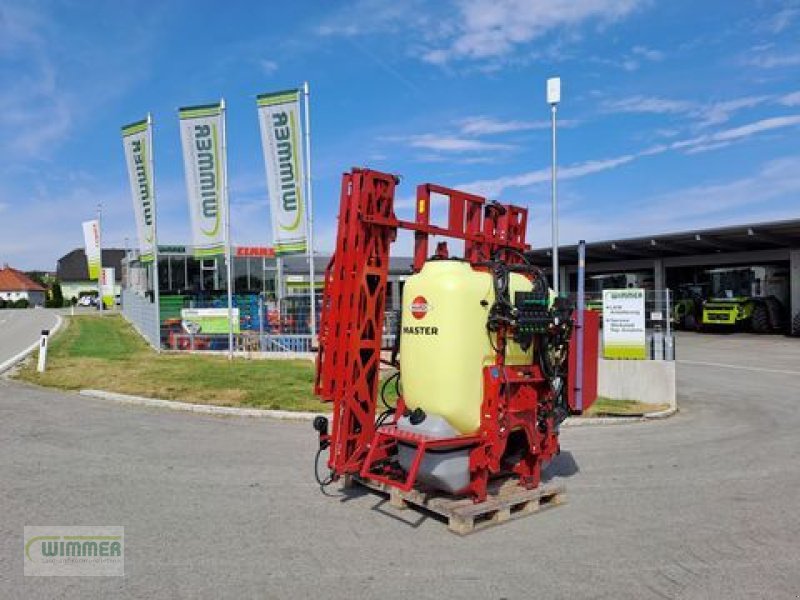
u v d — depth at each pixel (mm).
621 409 11289
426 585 4055
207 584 4020
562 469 7094
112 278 56500
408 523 5172
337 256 5578
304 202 16719
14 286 93812
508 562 4441
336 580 4102
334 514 5348
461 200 6031
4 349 19281
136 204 18719
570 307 6219
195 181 16969
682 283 36938
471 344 5258
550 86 13469
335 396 5652
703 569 4375
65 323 33594
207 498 5711
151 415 9531
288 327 20375
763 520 5406
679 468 7156
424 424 5242
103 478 6254
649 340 12227
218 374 13633
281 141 16531
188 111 16781
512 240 6715
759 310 29906
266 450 7508
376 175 5555
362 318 5684
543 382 5961
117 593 3881
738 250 33062
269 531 4941
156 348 19406
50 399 10633
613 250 34188
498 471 5547
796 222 24891
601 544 4809
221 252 17156
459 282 5246
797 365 18562
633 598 3928
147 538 4758
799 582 4180
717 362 19609
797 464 7371
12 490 5824
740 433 9289
